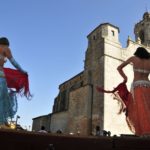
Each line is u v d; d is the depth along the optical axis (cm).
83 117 4478
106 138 455
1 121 493
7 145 412
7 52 566
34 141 428
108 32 4962
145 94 525
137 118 504
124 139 452
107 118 4131
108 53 4725
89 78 4872
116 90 593
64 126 5109
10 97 550
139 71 557
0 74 536
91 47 5188
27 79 592
